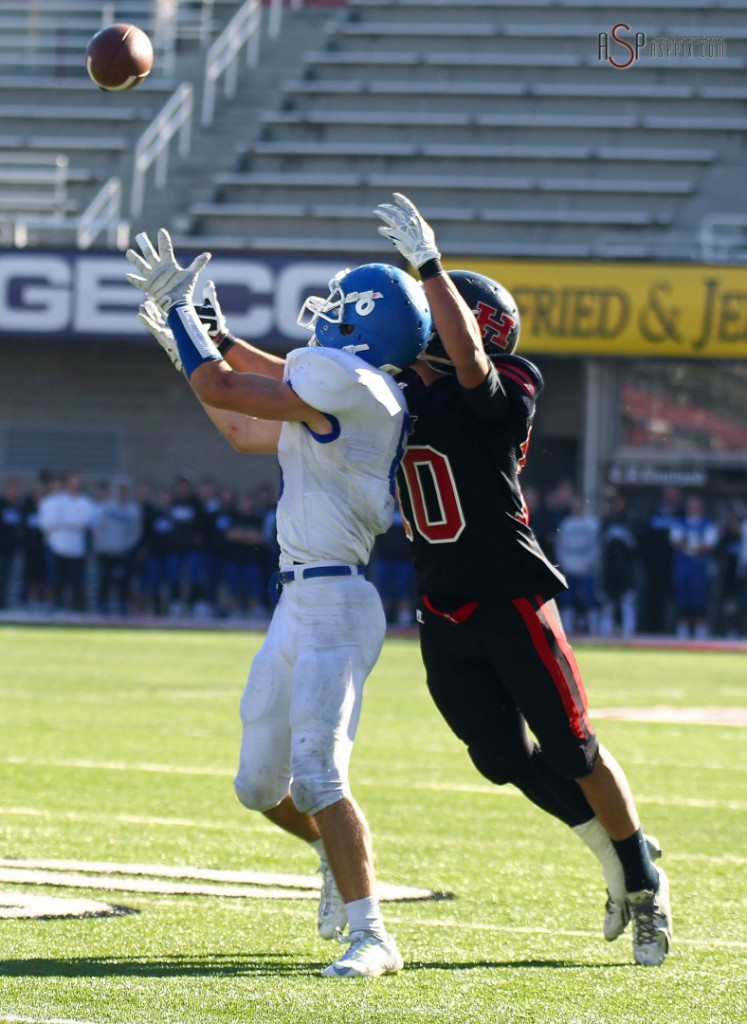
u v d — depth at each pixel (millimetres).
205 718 34281
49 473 70812
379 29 91375
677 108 84500
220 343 15484
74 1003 12172
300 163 85125
